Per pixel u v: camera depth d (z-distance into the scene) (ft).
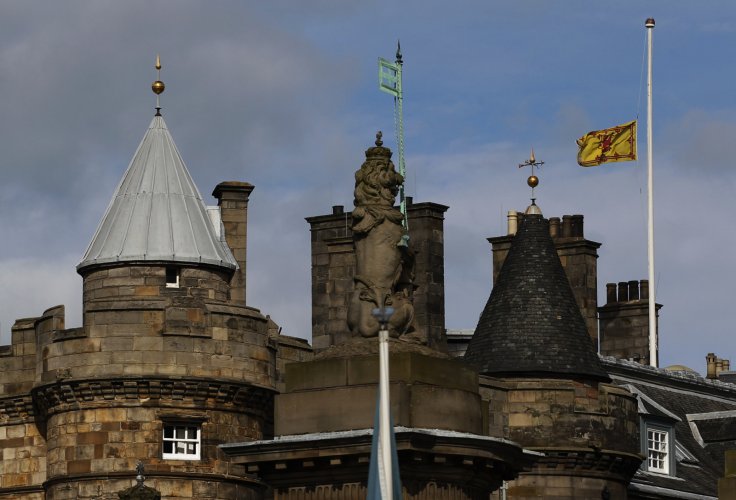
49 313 260.21
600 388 279.28
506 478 200.23
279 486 194.59
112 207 269.64
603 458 277.03
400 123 247.50
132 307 256.32
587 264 337.93
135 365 254.88
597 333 341.00
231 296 287.69
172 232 265.95
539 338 281.13
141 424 255.09
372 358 194.80
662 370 338.75
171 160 272.31
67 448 256.52
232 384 256.93
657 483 309.22
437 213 316.60
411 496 191.21
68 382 255.91
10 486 264.31
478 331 286.05
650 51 374.02
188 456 256.11
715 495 317.42
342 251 315.58
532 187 330.75
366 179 201.26
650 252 359.05
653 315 355.15
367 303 198.49
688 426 334.24
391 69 244.83
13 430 265.75
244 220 290.76
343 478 191.93
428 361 195.62
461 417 196.13
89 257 265.75
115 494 253.85
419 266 314.35
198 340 256.73
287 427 195.72
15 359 265.13
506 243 334.65
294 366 197.16
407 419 192.75
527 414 276.21
